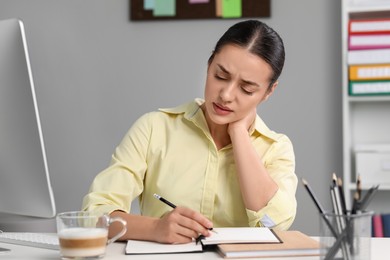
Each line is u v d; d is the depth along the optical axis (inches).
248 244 59.2
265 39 69.0
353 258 50.8
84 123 147.8
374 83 126.4
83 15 147.3
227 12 141.8
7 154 60.7
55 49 148.2
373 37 125.9
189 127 78.5
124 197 72.9
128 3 145.9
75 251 54.4
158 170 77.3
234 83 69.3
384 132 136.4
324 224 51.6
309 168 140.3
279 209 71.1
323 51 139.6
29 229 105.9
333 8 138.9
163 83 145.5
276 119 141.6
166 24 145.0
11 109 59.2
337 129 139.1
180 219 61.6
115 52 146.6
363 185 125.6
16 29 57.7
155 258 56.3
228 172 76.2
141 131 78.7
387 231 121.6
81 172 148.2
